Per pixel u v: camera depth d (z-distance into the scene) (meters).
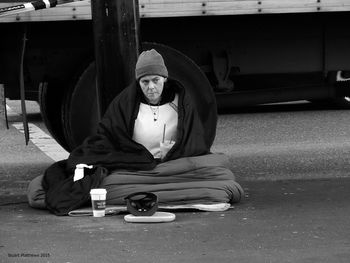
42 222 14.56
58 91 20.69
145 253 12.44
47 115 20.81
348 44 23.14
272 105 34.47
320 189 17.44
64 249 12.72
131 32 17.19
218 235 13.46
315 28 22.92
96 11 17.17
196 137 16.05
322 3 20.45
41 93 20.69
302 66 23.22
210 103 19.14
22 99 17.89
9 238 13.45
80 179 15.32
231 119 30.16
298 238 13.24
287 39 22.92
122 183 15.34
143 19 21.28
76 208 15.13
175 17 20.62
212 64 22.69
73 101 18.97
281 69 23.22
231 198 15.64
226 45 22.67
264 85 26.39
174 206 15.19
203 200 15.30
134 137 16.05
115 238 13.33
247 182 18.45
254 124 28.66
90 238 13.36
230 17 21.86
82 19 19.52
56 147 25.00
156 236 13.43
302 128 27.50
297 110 32.47
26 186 18.66
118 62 17.16
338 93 29.11
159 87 15.90
